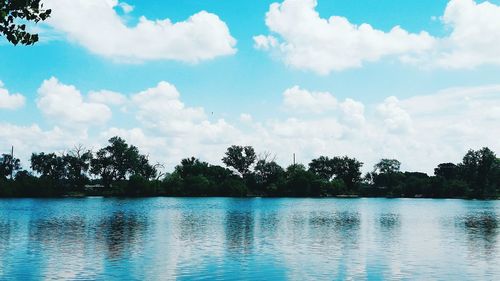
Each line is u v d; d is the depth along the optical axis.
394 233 45.16
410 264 26.84
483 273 24.30
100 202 124.50
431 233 45.56
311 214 76.81
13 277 22.42
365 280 22.41
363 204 128.62
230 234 42.69
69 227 48.91
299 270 24.75
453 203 146.12
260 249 32.50
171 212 80.31
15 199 146.00
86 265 25.62
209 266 25.67
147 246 33.66
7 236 39.66
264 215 73.19
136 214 73.38
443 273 24.25
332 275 23.53
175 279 22.23
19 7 11.97
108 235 41.12
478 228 51.97
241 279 22.41
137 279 22.16
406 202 154.12
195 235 41.66
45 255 29.03
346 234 43.62
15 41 12.26
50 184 164.25
